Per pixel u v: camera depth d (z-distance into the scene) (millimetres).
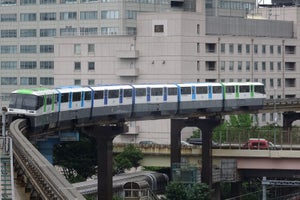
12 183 61281
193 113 178500
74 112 146125
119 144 197625
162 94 169375
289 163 182250
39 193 60156
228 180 181500
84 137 176875
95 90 151500
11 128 104688
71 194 50656
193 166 173000
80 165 177500
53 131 142125
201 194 163750
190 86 176625
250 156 183125
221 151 184250
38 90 137500
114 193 156250
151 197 157750
